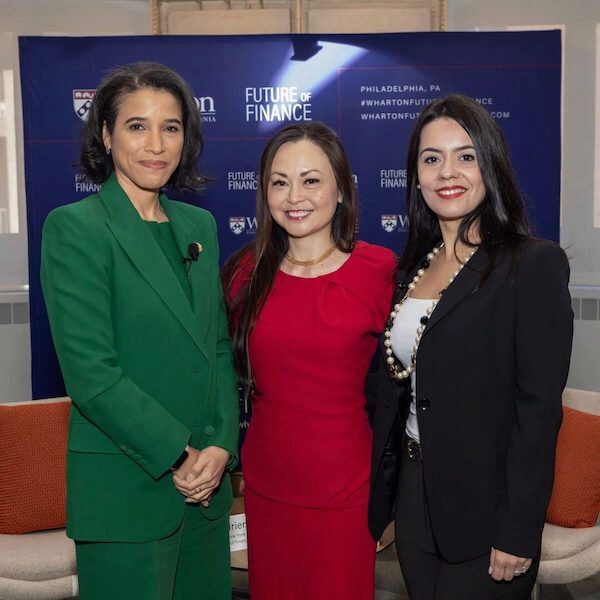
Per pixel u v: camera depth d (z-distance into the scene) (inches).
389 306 87.0
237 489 137.0
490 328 74.4
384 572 145.1
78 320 75.4
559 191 164.6
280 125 162.7
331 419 85.7
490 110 163.0
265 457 88.2
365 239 166.2
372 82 162.9
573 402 128.3
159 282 78.4
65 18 187.2
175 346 79.4
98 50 158.4
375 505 86.7
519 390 74.0
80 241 76.2
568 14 183.8
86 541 80.2
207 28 179.9
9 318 190.1
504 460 76.1
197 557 87.4
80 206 78.7
